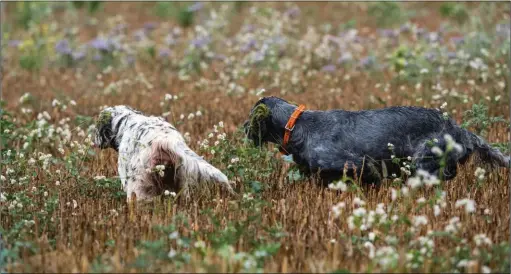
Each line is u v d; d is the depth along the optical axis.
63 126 17.22
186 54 24.66
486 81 18.73
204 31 23.80
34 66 25.58
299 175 12.24
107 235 10.11
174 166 11.01
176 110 18.20
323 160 11.76
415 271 8.76
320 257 9.23
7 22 30.34
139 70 24.14
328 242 9.46
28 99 19.61
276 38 23.14
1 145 14.22
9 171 12.14
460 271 8.89
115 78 23.14
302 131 11.97
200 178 10.91
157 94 20.73
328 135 11.82
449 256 8.97
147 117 11.86
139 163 11.19
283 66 22.23
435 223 10.12
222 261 8.80
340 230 9.95
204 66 23.27
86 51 26.19
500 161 12.33
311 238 9.75
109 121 12.28
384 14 30.94
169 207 10.63
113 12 36.22
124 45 25.02
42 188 11.78
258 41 23.52
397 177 12.09
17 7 31.66
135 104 19.42
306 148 11.95
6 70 25.48
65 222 10.51
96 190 12.00
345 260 9.19
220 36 25.48
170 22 33.53
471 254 9.24
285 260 8.84
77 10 35.09
